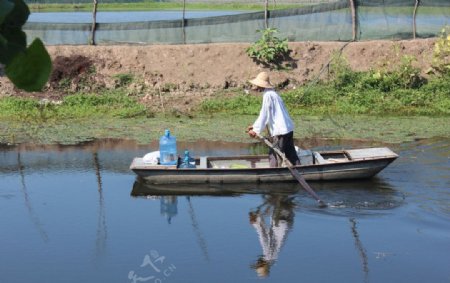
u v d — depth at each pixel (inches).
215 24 1055.6
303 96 938.1
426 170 636.1
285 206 544.7
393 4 1035.9
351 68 991.0
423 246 462.0
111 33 1061.1
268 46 1005.2
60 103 942.4
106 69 1003.3
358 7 1039.6
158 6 1876.2
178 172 587.8
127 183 625.6
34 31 1053.8
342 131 812.0
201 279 414.6
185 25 1059.9
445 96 942.4
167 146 621.9
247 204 553.9
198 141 777.6
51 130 838.5
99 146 765.9
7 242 485.7
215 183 591.5
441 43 975.6
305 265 434.6
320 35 1048.2
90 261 449.7
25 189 613.0
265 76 592.4
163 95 965.2
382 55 1003.3
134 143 776.9
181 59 1012.5
